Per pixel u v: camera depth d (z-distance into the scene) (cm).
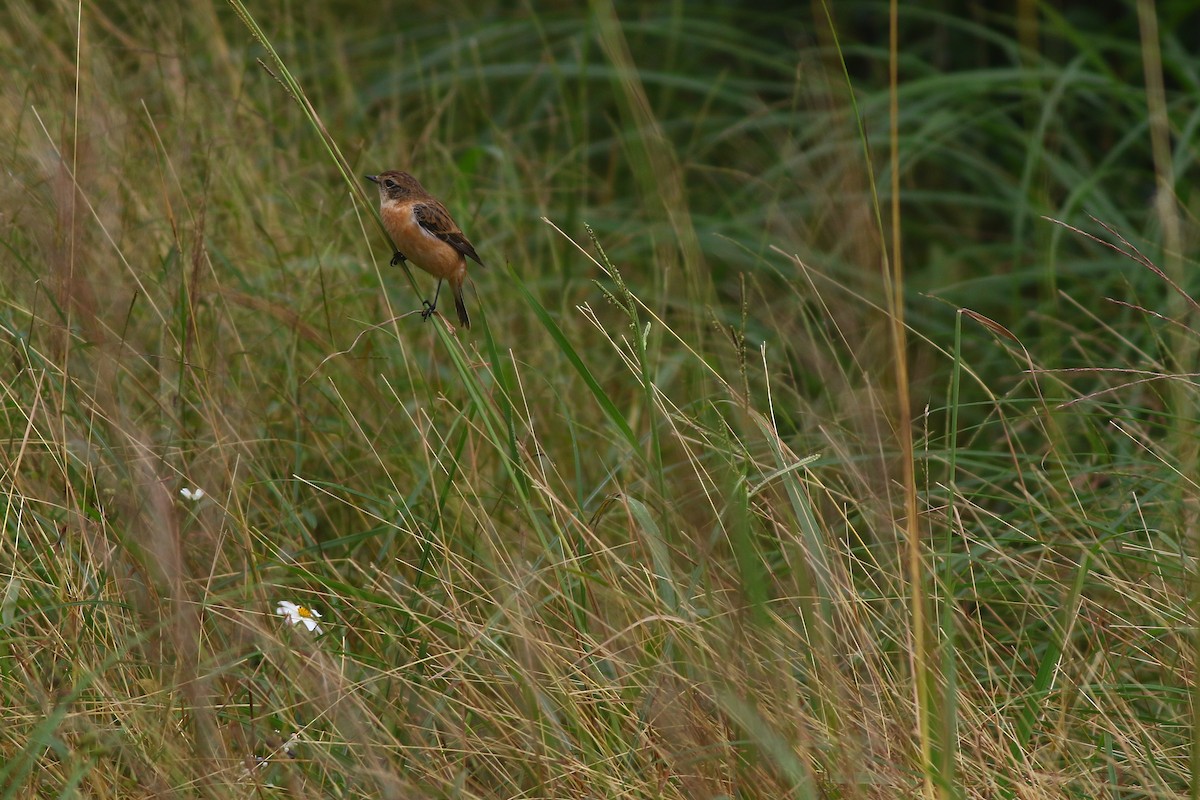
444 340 797
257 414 933
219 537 752
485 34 1778
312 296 1083
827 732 653
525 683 691
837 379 1017
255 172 1195
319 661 672
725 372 1053
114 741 632
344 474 933
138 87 1282
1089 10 1942
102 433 834
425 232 948
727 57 2081
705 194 1773
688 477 876
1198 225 1377
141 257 1032
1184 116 1620
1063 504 894
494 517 939
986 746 691
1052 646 769
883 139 1587
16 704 663
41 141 1038
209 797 618
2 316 869
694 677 688
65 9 1265
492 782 699
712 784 654
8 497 759
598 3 764
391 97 1703
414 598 796
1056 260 1445
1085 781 692
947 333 1348
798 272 1300
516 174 1516
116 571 746
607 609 809
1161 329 1181
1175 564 840
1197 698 612
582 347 1253
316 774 679
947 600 665
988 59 1986
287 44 1602
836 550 756
